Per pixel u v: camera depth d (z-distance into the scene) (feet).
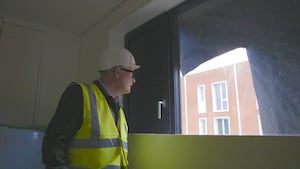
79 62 9.42
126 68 4.62
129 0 6.89
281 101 3.92
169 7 6.34
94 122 3.76
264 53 4.31
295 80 3.81
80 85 3.95
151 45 6.98
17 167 5.53
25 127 6.77
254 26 4.57
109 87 4.49
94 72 8.14
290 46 3.96
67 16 8.17
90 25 8.78
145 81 6.99
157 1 6.04
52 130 3.45
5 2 7.32
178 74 5.98
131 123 7.20
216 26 5.32
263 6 4.50
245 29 4.72
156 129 6.24
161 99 6.28
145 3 6.23
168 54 6.23
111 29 7.62
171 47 6.26
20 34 8.41
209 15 5.53
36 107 8.25
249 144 3.37
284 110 3.86
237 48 4.79
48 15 8.13
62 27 9.01
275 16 4.27
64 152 3.48
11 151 5.52
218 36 5.24
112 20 7.59
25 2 7.34
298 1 4.00
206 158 3.85
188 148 4.17
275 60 4.12
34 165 5.78
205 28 5.57
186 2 6.01
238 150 3.48
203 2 5.65
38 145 5.96
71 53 9.45
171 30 6.36
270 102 4.07
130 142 5.54
